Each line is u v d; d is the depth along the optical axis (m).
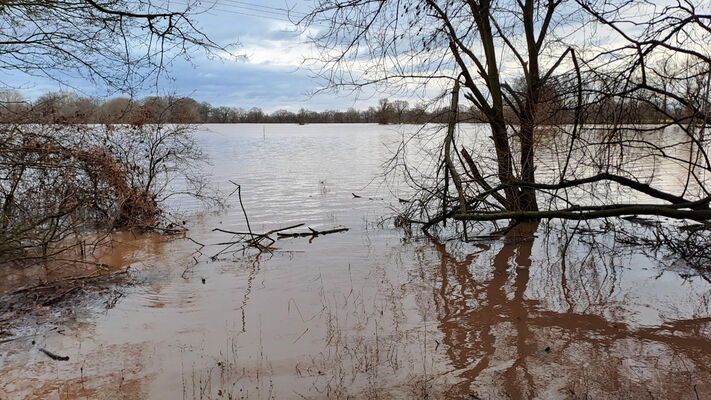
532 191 11.76
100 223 12.56
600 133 8.55
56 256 9.86
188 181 18.91
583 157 9.33
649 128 7.88
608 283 7.77
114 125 13.26
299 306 7.05
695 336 5.85
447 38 10.16
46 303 7.28
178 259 9.63
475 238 10.80
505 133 11.37
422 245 10.36
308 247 10.34
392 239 10.90
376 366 5.29
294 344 5.85
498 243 10.40
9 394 4.87
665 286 7.56
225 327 6.37
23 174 10.36
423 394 4.75
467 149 12.66
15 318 6.75
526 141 10.88
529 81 10.42
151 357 5.58
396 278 8.23
